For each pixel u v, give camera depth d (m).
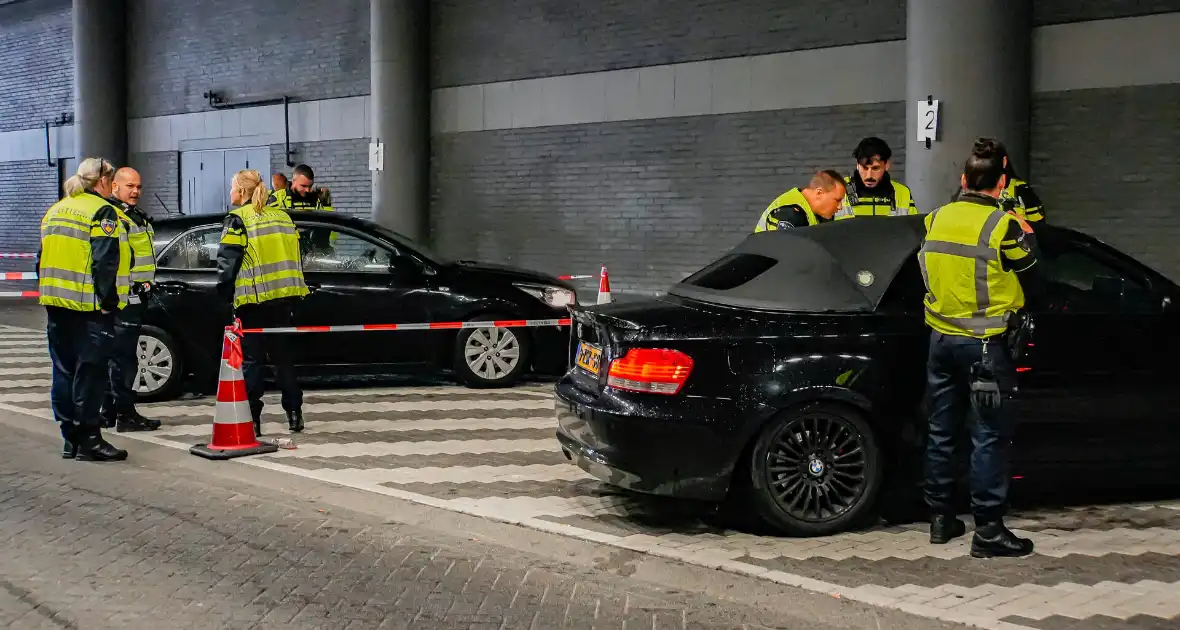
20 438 8.42
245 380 8.12
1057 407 5.91
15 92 24.17
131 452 7.88
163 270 9.68
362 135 17.84
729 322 5.75
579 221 15.53
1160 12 10.91
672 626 4.66
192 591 5.06
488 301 10.21
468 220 16.80
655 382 5.63
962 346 5.32
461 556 5.62
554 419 8.99
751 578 5.20
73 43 22.48
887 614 4.73
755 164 13.77
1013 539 5.47
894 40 12.55
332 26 18.12
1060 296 5.98
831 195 7.30
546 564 5.49
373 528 6.11
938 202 11.36
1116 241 11.31
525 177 16.09
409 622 4.69
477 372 10.28
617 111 15.01
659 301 6.32
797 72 13.34
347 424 8.77
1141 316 6.04
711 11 14.03
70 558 5.54
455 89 16.78
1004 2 11.21
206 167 20.53
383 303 9.97
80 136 21.75
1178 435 6.11
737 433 5.62
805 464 5.73
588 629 4.63
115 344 8.41
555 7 15.55
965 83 11.20
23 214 24.27
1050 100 11.58
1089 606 4.77
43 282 7.44
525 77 15.97
